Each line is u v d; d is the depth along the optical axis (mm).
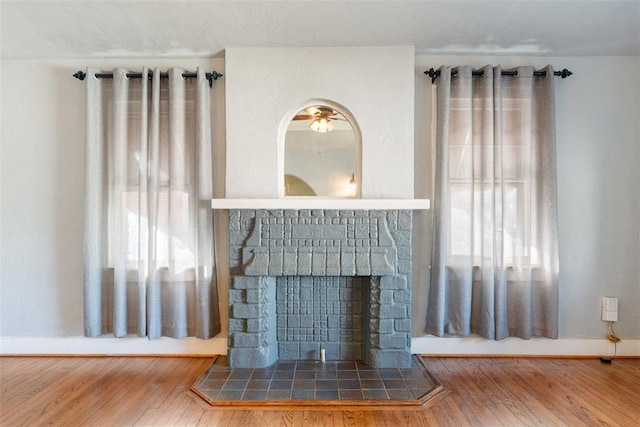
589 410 2094
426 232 2838
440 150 2699
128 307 2795
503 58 2826
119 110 2732
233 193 2711
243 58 2703
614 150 2834
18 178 2881
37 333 2889
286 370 2559
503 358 2803
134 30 2447
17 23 2357
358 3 2156
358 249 2551
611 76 2826
